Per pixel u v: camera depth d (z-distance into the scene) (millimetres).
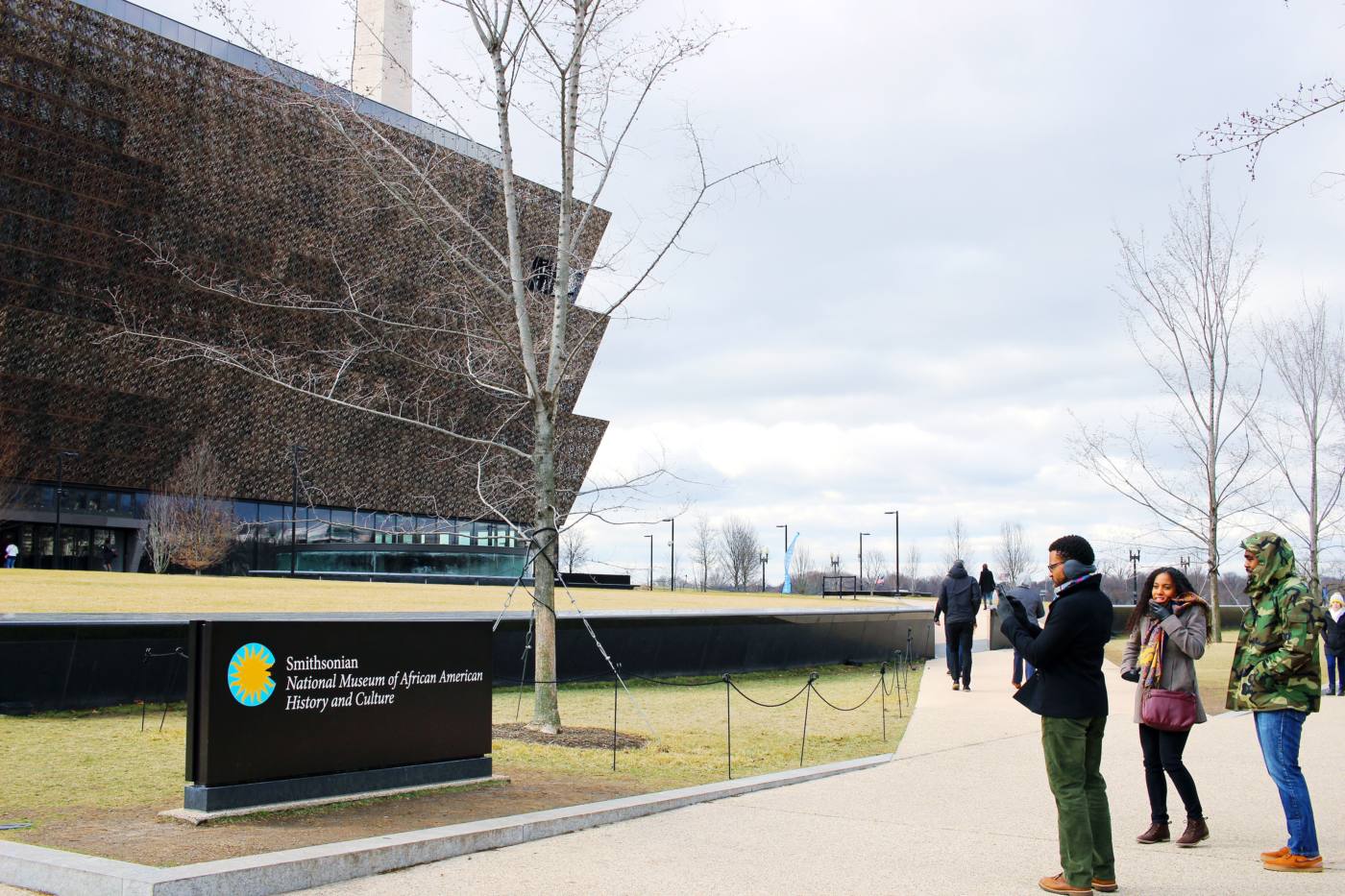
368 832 7867
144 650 15430
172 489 62781
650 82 19109
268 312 56062
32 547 65812
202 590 24609
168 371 61781
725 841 8188
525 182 17531
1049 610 7004
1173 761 8156
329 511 72375
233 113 53625
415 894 6648
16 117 53750
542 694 13781
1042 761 12250
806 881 7020
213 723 8375
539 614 13930
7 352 56938
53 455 61406
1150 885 6984
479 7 13906
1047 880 6762
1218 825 8867
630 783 10586
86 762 11078
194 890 6301
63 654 14641
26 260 55812
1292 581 7523
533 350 14969
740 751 13062
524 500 19578
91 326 58031
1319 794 10094
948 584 20531
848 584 112438
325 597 23750
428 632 9898
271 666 8750
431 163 16016
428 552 54906
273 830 7914
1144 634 8539
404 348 38438
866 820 9016
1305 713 7449
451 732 10031
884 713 15453
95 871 6445
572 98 14336
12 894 6641
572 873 7184
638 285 15234
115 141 55750
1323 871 7332
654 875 7145
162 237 56812
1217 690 18484
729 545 100438
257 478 68875
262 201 55469
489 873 7184
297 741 8883
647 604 28859
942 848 7980
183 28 60781
